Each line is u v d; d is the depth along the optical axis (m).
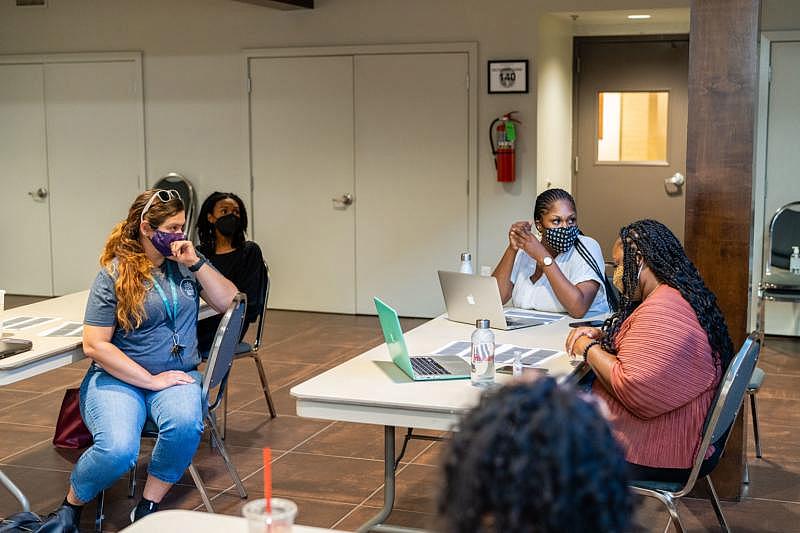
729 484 3.84
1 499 3.90
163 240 3.46
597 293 4.15
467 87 7.39
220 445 3.87
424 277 7.70
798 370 5.96
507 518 0.93
